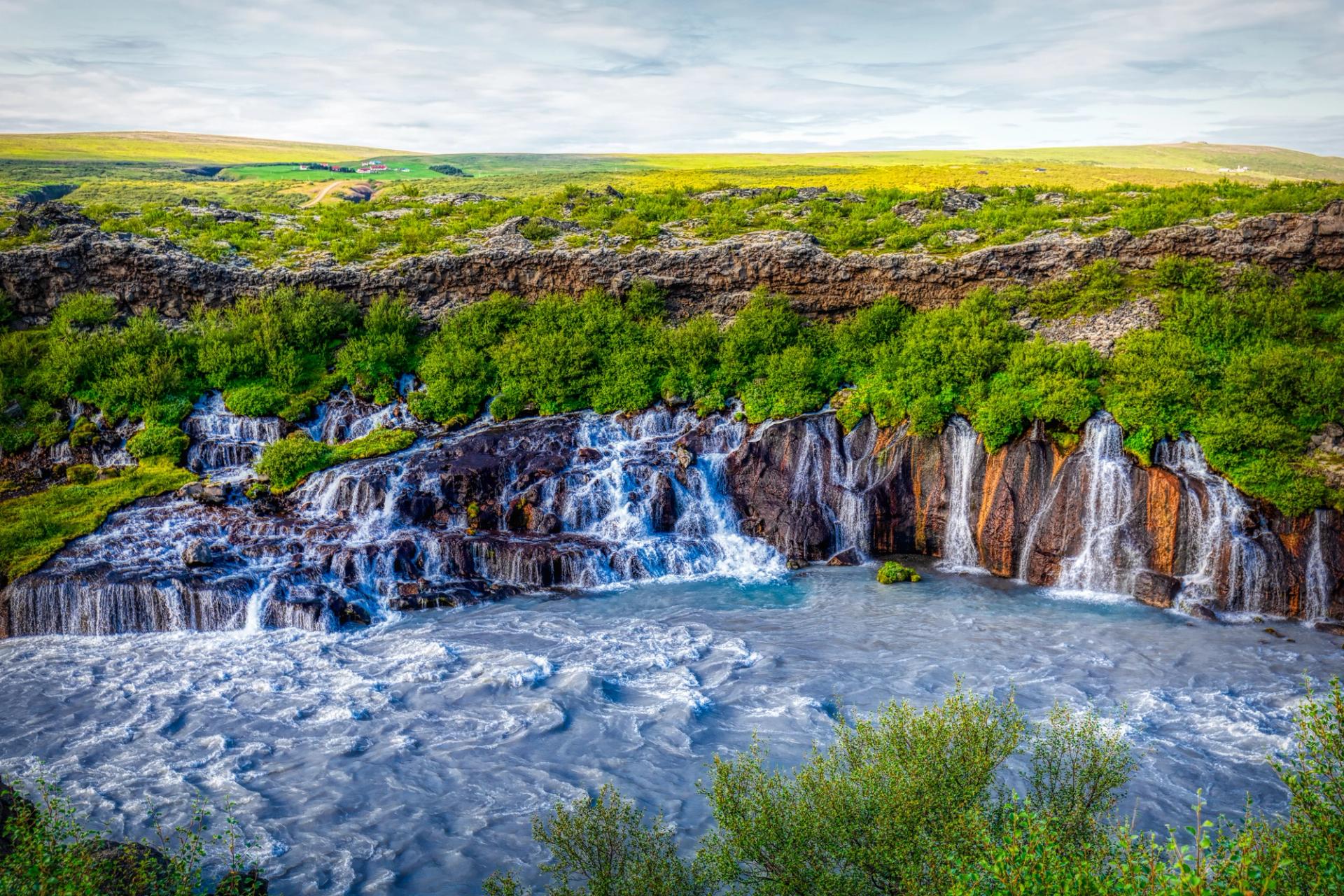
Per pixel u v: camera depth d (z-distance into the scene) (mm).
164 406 42875
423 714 25766
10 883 14359
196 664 29016
